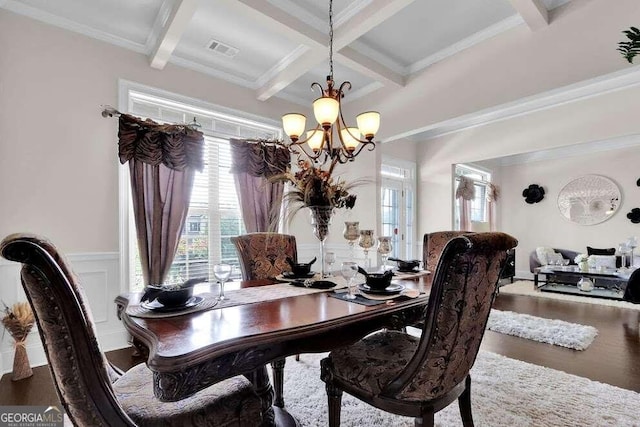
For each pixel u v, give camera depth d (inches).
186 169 122.7
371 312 54.1
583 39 94.3
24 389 82.5
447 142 217.8
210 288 72.8
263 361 44.1
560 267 229.3
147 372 52.6
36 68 98.4
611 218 249.0
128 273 113.9
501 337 124.7
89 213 106.7
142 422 39.6
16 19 95.7
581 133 157.3
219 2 88.7
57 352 31.9
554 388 82.8
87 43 107.4
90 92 107.6
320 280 77.5
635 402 75.9
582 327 134.8
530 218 290.0
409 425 67.2
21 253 28.5
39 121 98.7
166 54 111.3
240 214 145.7
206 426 41.6
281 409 72.2
